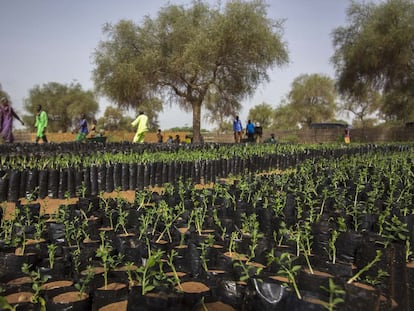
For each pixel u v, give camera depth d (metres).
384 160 10.40
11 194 7.82
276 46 28.33
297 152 14.38
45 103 64.88
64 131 66.31
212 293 2.90
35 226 4.40
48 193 8.27
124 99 29.75
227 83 30.23
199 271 3.56
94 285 3.03
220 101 32.16
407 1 29.94
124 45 29.58
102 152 12.55
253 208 5.15
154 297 2.45
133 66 27.83
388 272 3.23
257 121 75.69
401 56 29.55
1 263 3.58
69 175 8.41
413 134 34.75
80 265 3.42
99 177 8.93
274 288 2.53
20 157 9.98
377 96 52.25
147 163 9.72
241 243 3.74
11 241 4.07
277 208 5.03
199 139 30.55
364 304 2.41
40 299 2.59
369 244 3.52
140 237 4.15
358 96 33.78
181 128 51.47
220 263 3.45
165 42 29.52
